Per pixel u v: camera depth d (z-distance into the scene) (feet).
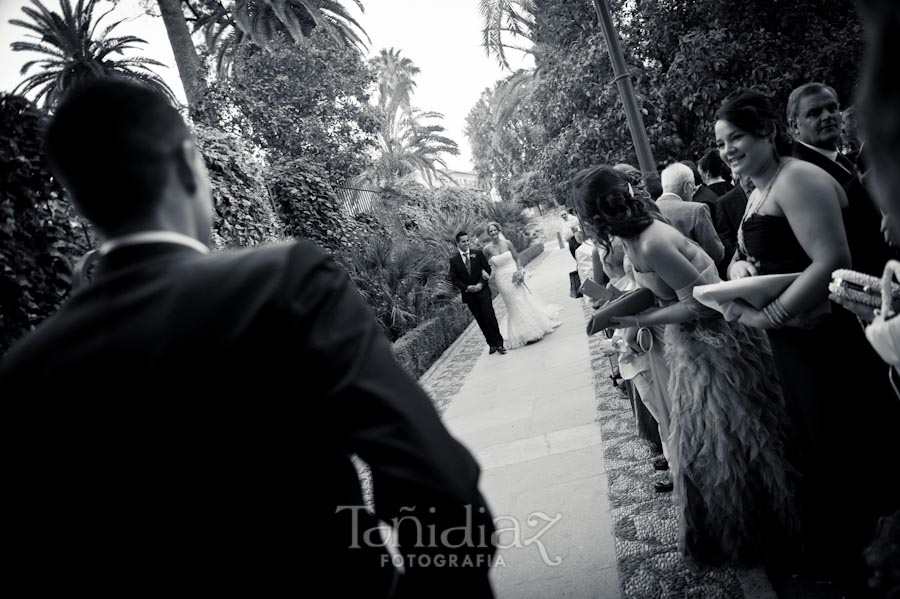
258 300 2.46
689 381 7.88
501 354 27.53
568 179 34.24
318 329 2.47
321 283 2.60
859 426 6.44
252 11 50.72
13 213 11.46
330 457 2.65
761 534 7.58
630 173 9.04
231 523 2.35
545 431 15.42
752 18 28.09
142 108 2.79
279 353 2.42
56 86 42.22
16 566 2.38
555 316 31.19
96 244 13.42
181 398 2.35
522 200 87.25
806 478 7.38
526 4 39.01
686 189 12.10
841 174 7.84
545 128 36.96
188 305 2.48
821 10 27.89
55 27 40.65
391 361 2.60
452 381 24.59
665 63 31.09
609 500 10.84
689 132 30.73
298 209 30.37
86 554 2.35
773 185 6.53
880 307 4.58
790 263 6.61
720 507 7.74
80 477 2.36
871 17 1.59
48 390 2.44
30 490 2.39
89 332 2.52
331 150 45.14
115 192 2.70
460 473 2.41
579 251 19.20
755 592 7.27
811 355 6.49
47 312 12.00
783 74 26.81
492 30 46.11
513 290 27.94
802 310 6.18
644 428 11.43
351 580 2.67
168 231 2.81
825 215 6.02
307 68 45.70
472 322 41.22
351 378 2.40
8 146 11.57
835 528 6.75
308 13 52.70
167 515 2.33
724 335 7.67
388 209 47.50
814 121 8.10
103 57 42.47
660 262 7.64
